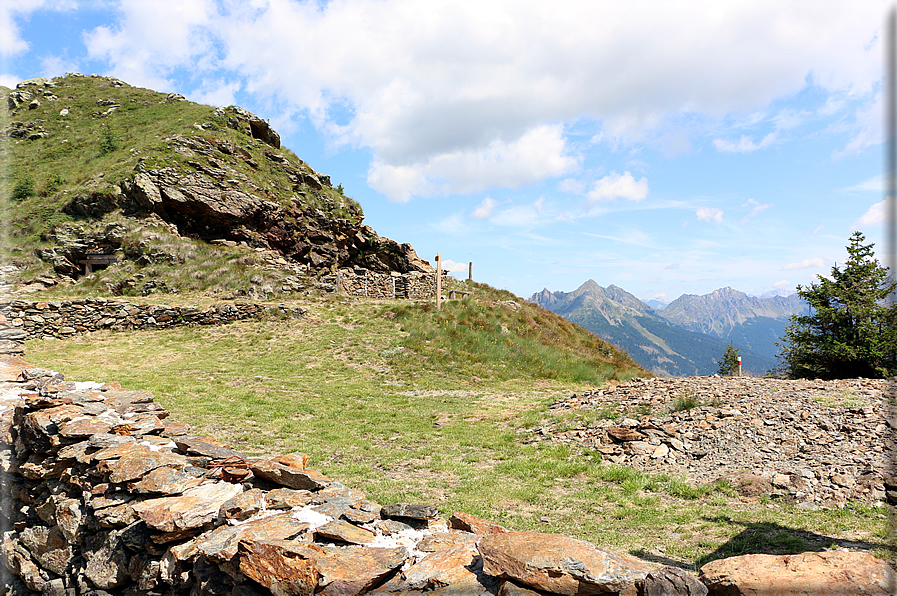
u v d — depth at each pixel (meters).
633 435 10.59
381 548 3.44
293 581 3.06
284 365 19.14
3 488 6.95
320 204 48.34
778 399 12.04
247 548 3.37
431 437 11.64
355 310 27.52
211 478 4.89
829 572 2.69
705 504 7.45
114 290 28.61
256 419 11.97
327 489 4.50
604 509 7.25
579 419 12.67
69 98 59.88
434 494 7.79
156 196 34.81
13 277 27.94
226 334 22.95
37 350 19.17
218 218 37.66
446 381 19.39
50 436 6.05
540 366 23.11
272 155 49.91
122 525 4.42
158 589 3.99
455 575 3.12
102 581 4.45
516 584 2.92
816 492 7.50
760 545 5.78
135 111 55.75
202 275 30.78
